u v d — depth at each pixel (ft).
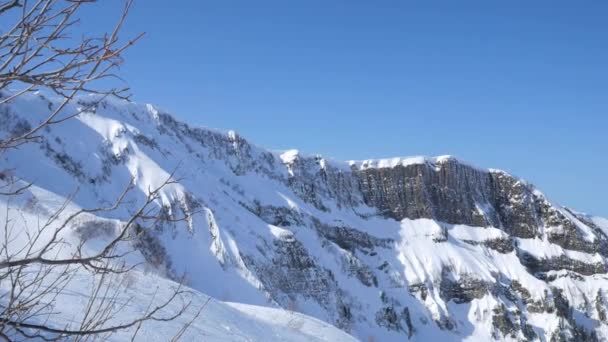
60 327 36.55
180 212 299.99
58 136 312.91
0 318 10.75
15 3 8.62
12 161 262.47
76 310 43.14
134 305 56.34
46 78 8.86
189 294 79.92
